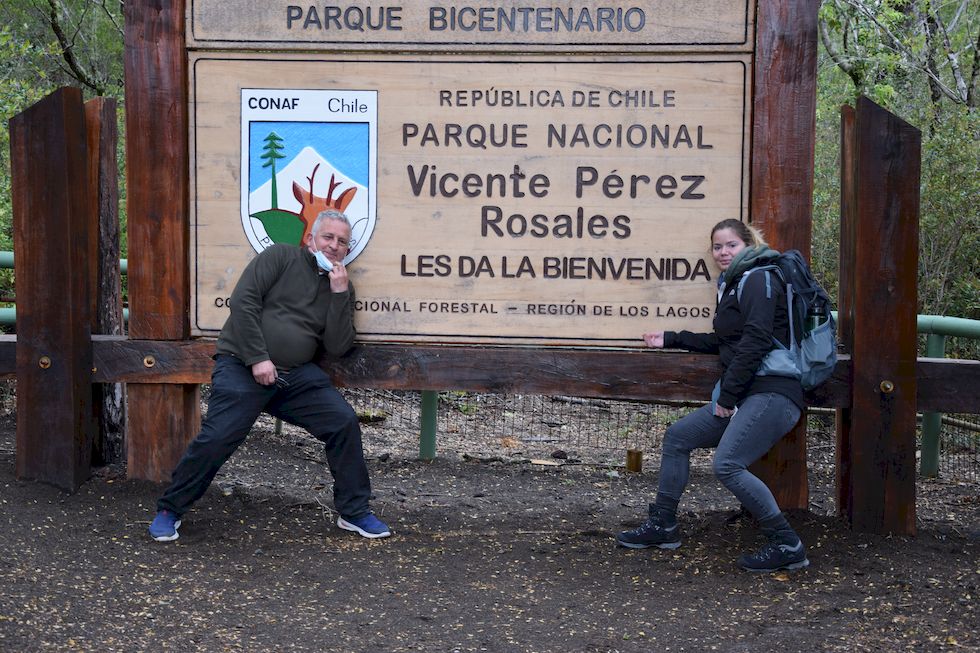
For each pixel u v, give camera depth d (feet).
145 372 17.34
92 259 18.49
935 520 18.29
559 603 13.64
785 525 14.64
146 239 17.22
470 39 16.65
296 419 16.25
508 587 14.24
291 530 16.55
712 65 16.33
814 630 12.61
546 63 16.60
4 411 24.03
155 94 17.01
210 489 17.98
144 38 16.94
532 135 16.70
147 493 17.37
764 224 16.29
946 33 40.27
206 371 17.24
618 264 16.71
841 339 16.85
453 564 15.20
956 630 12.56
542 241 16.80
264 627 12.47
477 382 16.88
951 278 30.37
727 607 13.47
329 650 11.83
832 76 43.19
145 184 17.13
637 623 12.91
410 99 16.83
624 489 21.85
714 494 21.50
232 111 17.02
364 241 17.01
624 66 16.47
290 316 15.75
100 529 15.84
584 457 25.16
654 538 15.80
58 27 44.62
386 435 27.07
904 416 15.90
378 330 17.08
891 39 39.47
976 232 29.55
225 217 17.17
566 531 17.10
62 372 17.16
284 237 17.11
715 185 16.47
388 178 16.93
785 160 16.19
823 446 25.85
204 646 11.75
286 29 16.88
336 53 16.85
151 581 13.89
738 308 14.73
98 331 18.47
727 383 14.30
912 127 15.61
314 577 14.43
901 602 13.55
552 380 16.75
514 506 19.58
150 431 17.67
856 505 16.06
